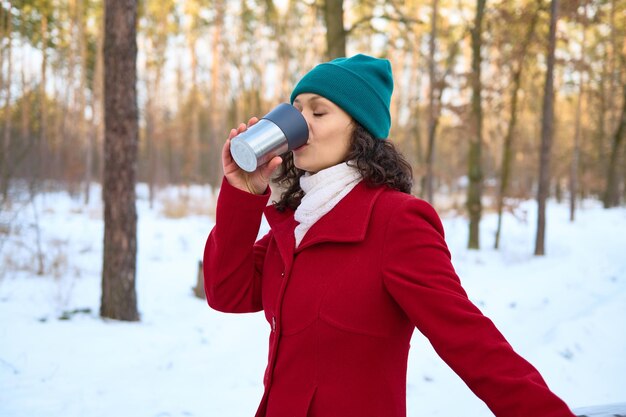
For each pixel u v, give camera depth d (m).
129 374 3.98
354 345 1.02
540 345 4.59
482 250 11.40
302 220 1.14
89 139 19.73
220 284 1.29
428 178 11.16
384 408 1.02
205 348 4.65
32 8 19.05
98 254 8.87
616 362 4.12
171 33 25.20
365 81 1.15
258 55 26.64
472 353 0.88
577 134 19.06
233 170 1.23
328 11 7.61
